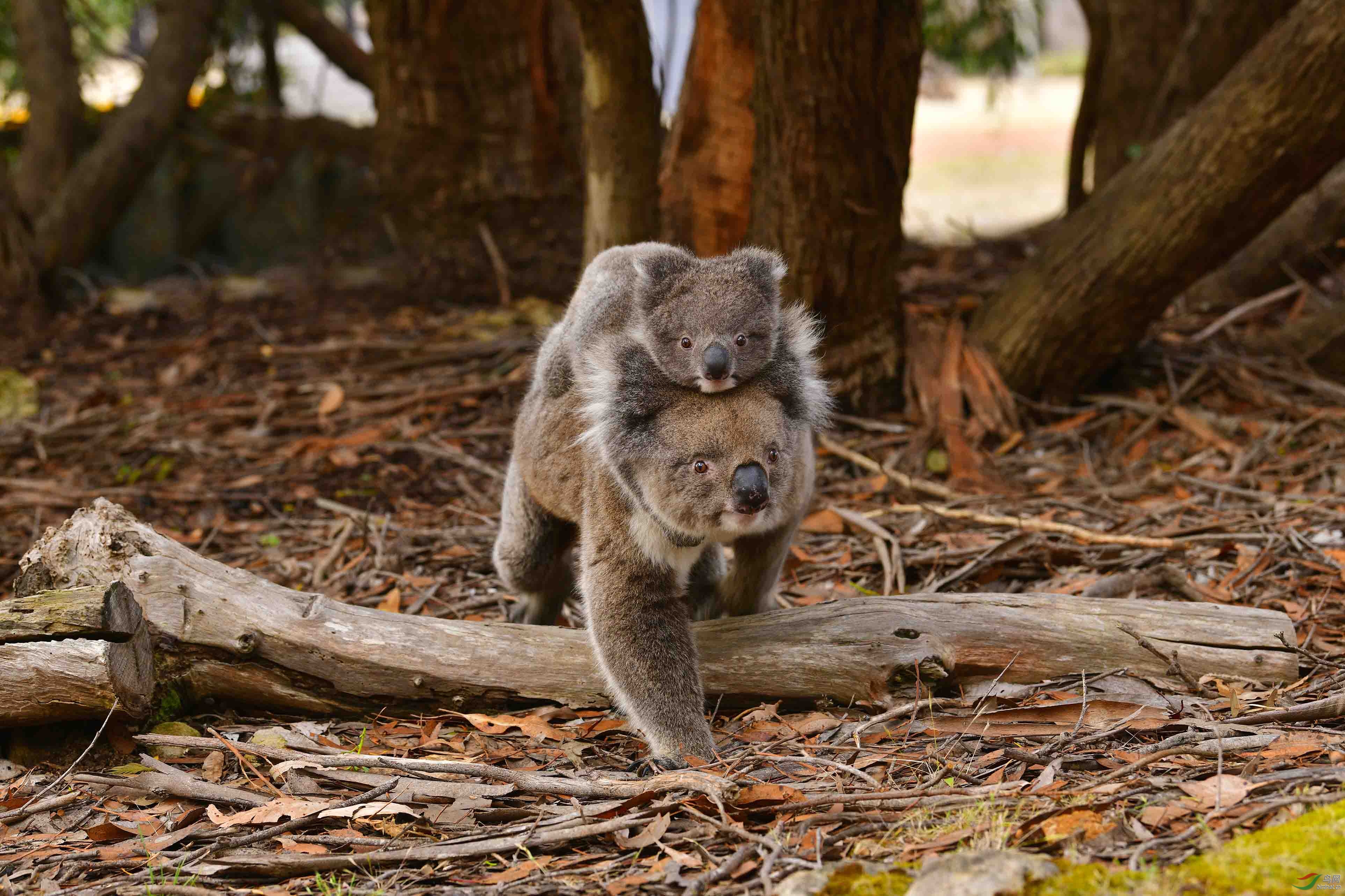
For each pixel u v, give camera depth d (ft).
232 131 57.88
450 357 39.42
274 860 14.87
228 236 58.49
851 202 31.50
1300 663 18.79
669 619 18.37
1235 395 33.30
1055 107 121.39
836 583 24.93
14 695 17.52
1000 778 15.85
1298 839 12.67
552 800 16.43
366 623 19.44
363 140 58.85
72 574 19.07
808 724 18.48
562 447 20.07
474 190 45.42
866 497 29.35
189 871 14.90
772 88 30.48
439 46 43.96
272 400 37.27
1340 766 14.89
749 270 19.53
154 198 56.75
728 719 19.36
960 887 12.19
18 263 46.55
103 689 17.47
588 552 18.72
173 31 51.29
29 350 43.45
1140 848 13.02
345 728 19.36
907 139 31.60
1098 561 24.21
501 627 19.75
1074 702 17.46
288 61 76.84
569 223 45.88
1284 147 28.84
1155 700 17.84
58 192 50.49
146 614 18.89
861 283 32.68
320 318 45.16
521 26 44.11
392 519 29.96
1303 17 28.07
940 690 18.79
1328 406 32.40
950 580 23.80
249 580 19.70
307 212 58.54
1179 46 45.57
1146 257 31.07
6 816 16.48
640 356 18.08
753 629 19.49
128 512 20.33
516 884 14.19
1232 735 16.40
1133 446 31.48
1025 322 33.09
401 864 15.05
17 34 52.19
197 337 43.93
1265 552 23.65
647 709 17.88
